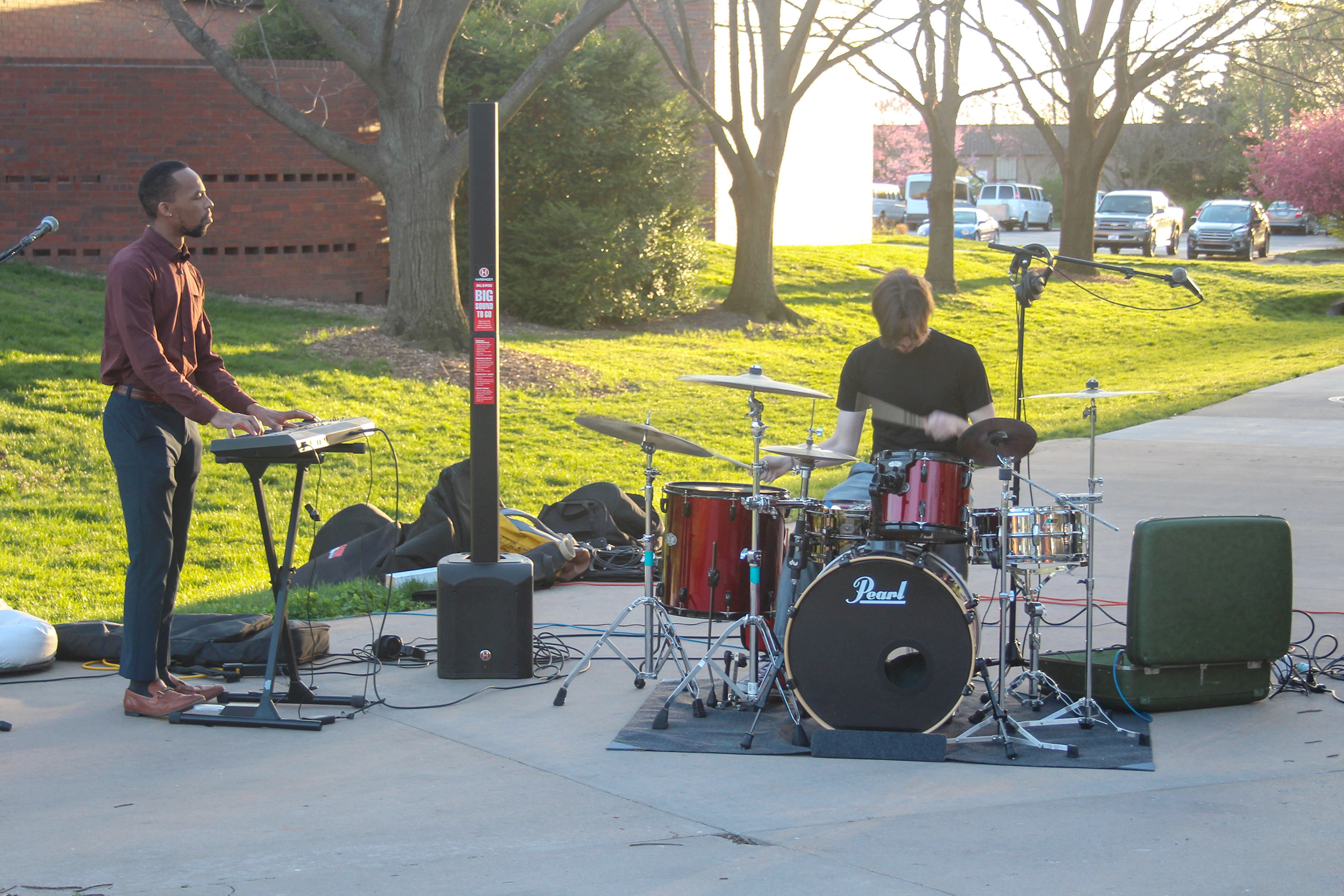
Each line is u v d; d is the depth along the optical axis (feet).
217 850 12.26
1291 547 16.63
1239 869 11.69
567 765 14.89
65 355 44.98
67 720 16.63
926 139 222.48
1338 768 14.49
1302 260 118.62
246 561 31.24
